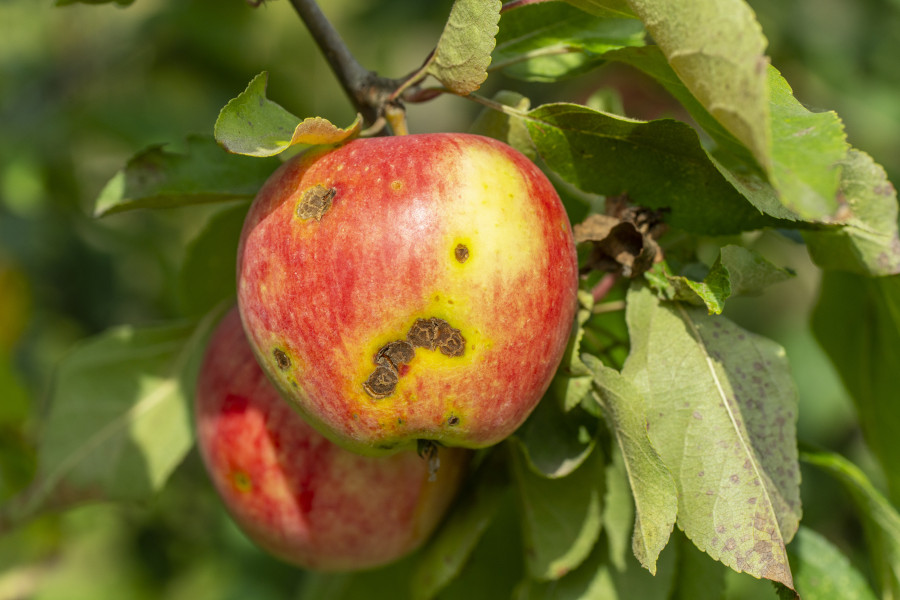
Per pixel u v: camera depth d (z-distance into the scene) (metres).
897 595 0.52
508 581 0.55
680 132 0.47
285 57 0.98
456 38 0.47
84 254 0.93
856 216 0.49
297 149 0.65
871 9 0.95
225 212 0.54
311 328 0.46
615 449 0.50
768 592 0.74
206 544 0.89
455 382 0.46
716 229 0.49
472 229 0.46
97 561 0.92
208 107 0.97
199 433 0.54
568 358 0.48
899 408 0.54
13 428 0.71
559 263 0.47
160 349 0.57
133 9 1.02
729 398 0.48
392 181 0.46
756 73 0.42
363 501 0.51
